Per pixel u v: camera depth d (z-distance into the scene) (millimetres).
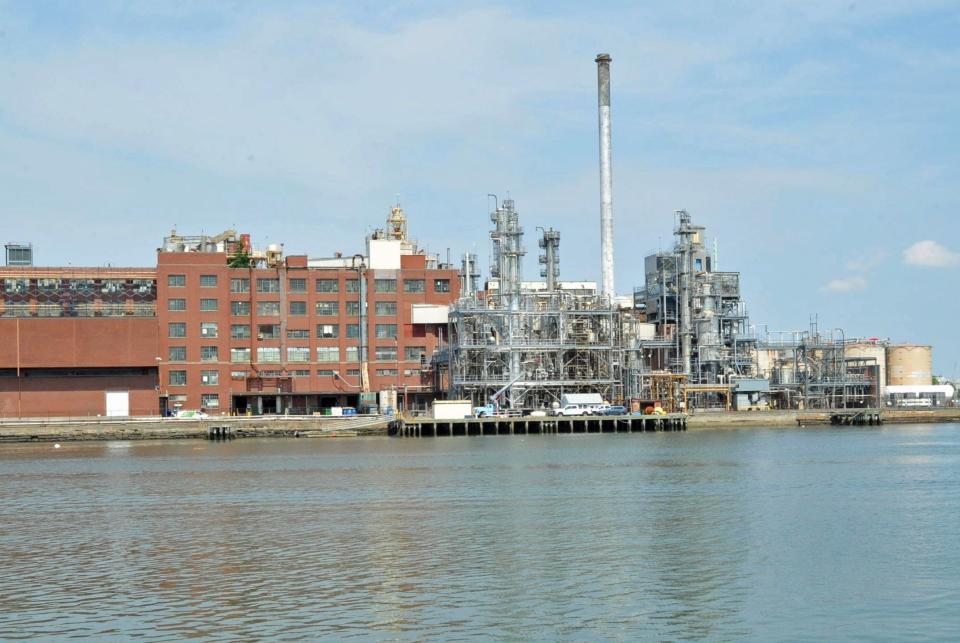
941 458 118375
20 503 85062
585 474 101250
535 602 47719
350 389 194000
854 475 98938
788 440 154000
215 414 188625
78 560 58719
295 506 79625
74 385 182625
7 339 179375
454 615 45719
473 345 181000
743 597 48344
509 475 101000
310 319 193625
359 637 42844
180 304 188125
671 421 182125
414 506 78375
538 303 188500
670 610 46250
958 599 47688
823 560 56156
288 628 44156
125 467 118250
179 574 54469
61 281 185000
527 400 186500
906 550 58812
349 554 59094
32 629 44469
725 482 93062
